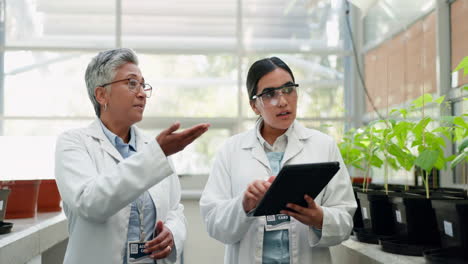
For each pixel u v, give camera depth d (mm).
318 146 1688
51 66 4430
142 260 1466
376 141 2352
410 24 3686
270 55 4637
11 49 4383
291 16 4648
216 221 1580
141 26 4574
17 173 2500
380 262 1599
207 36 4617
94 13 4516
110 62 1520
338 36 4664
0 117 4336
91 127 1590
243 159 1698
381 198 1962
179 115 4566
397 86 3953
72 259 1459
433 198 1557
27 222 2336
